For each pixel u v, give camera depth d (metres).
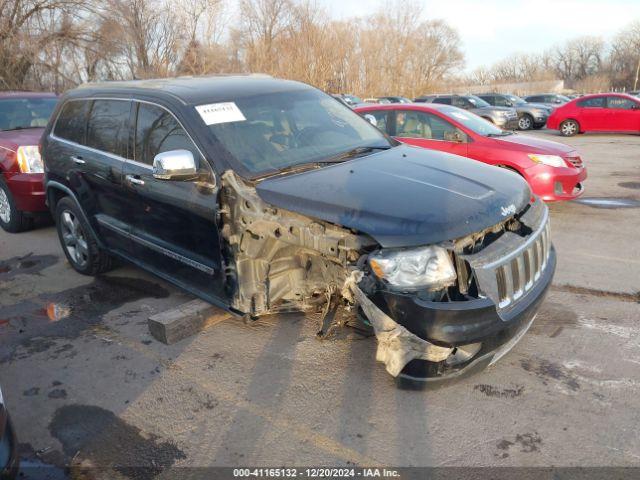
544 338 3.85
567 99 28.30
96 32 24.84
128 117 4.45
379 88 39.44
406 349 2.91
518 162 6.94
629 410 3.02
